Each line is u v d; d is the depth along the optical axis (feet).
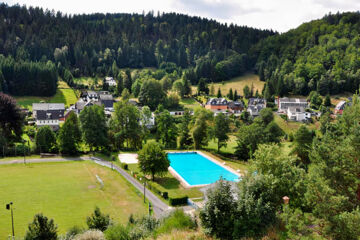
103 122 246.88
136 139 254.68
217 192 67.82
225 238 64.49
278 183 87.10
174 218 78.07
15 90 446.60
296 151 212.84
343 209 60.80
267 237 61.26
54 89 472.03
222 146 286.25
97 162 209.15
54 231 83.97
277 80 507.71
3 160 203.62
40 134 228.43
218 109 439.63
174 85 502.79
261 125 286.46
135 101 435.53
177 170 209.46
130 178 175.22
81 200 138.92
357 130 66.90
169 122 280.72
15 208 124.98
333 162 69.21
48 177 171.63
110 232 81.82
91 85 532.32
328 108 401.70
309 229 60.75
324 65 575.79
